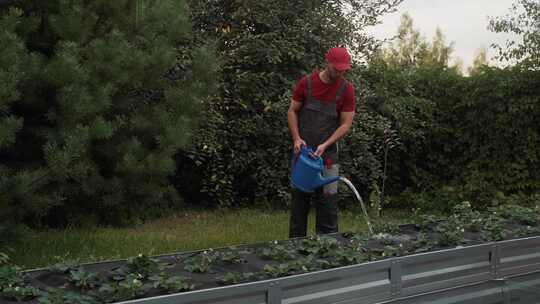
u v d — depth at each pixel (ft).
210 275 8.16
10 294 6.89
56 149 16.19
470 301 8.32
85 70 16.87
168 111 20.07
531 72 24.85
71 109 16.43
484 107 26.20
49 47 18.25
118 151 18.95
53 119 17.16
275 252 9.18
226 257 8.89
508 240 9.91
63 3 17.39
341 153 25.08
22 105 17.39
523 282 8.93
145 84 19.97
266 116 24.88
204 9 24.91
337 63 13.71
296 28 24.91
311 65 25.16
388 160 28.30
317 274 7.50
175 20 19.45
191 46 23.48
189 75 20.88
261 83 24.81
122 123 18.88
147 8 19.26
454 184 27.55
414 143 28.09
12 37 14.97
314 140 14.23
